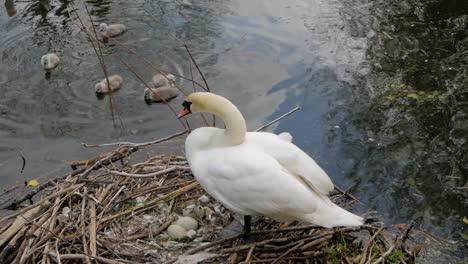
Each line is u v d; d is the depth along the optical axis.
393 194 5.16
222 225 4.54
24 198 4.98
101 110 6.29
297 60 6.86
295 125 5.93
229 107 4.23
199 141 4.26
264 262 4.25
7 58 7.05
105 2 8.26
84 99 6.44
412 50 6.92
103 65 5.70
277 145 4.23
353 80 6.50
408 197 5.13
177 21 7.68
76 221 4.46
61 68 6.89
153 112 6.23
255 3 8.09
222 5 8.07
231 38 7.29
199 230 4.50
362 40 7.14
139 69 6.87
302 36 7.25
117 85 6.55
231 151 4.18
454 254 4.65
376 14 7.62
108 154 5.18
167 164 4.98
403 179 5.31
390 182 5.28
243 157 4.13
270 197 4.09
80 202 4.67
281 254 4.28
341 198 5.05
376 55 6.88
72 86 6.62
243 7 7.99
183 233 4.43
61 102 6.40
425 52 6.88
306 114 6.06
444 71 6.57
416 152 5.58
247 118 6.04
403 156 5.54
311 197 4.10
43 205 4.61
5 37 7.39
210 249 4.32
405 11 7.64
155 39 7.33
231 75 6.67
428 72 6.57
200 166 4.21
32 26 7.62
